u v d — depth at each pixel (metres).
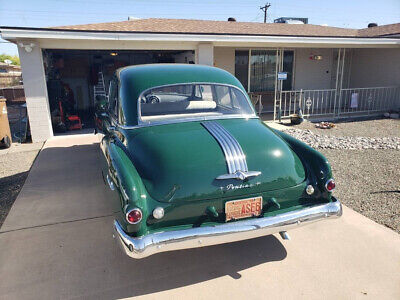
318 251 3.18
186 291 2.67
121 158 2.74
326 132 8.84
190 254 3.19
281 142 3.08
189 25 11.62
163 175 2.54
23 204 4.32
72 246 3.32
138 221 2.36
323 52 12.92
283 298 2.57
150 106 3.44
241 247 3.30
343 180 5.08
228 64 11.71
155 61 14.16
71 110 12.12
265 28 12.87
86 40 8.17
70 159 6.41
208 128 3.09
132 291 2.68
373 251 3.15
